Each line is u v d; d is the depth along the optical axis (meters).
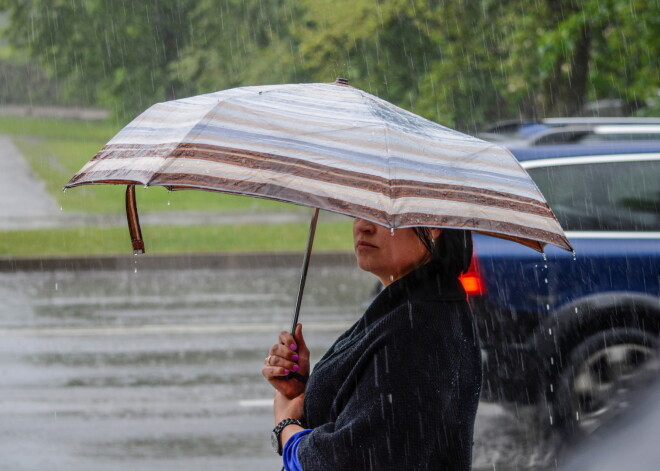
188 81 91.88
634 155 16.92
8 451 16.78
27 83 153.88
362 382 6.35
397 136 6.31
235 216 53.59
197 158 6.06
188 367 23.08
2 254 40.62
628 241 16.20
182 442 17.33
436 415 6.18
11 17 127.44
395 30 58.88
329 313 30.58
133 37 117.06
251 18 79.75
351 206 5.80
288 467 6.63
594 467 8.03
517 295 15.77
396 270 6.79
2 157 89.56
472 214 6.11
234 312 30.73
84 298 33.56
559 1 47.84
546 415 15.82
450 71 53.41
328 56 59.12
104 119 140.62
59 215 54.22
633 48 44.12
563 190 16.69
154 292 34.91
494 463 15.04
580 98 45.91
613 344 15.78
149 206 58.09
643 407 8.62
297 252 41.38
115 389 20.98
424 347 6.32
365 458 6.14
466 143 6.70
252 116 6.33
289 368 7.43
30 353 24.61
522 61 50.16
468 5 52.91
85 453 16.73
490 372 15.82
